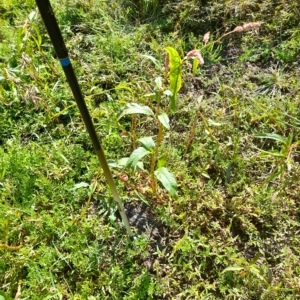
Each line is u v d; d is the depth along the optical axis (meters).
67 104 2.64
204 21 2.98
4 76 2.62
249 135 2.41
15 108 2.63
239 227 2.12
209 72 2.79
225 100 2.59
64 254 2.06
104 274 1.97
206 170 2.30
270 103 2.51
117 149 2.41
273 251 2.04
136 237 2.09
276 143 2.38
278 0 2.99
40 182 2.26
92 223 2.13
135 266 2.00
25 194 2.24
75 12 3.11
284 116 2.44
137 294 1.91
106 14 3.08
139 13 3.13
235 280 1.92
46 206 2.22
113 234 2.12
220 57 2.81
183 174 2.23
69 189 2.21
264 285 1.88
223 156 2.32
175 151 2.33
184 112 2.54
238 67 2.75
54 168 2.31
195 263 2.01
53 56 2.94
